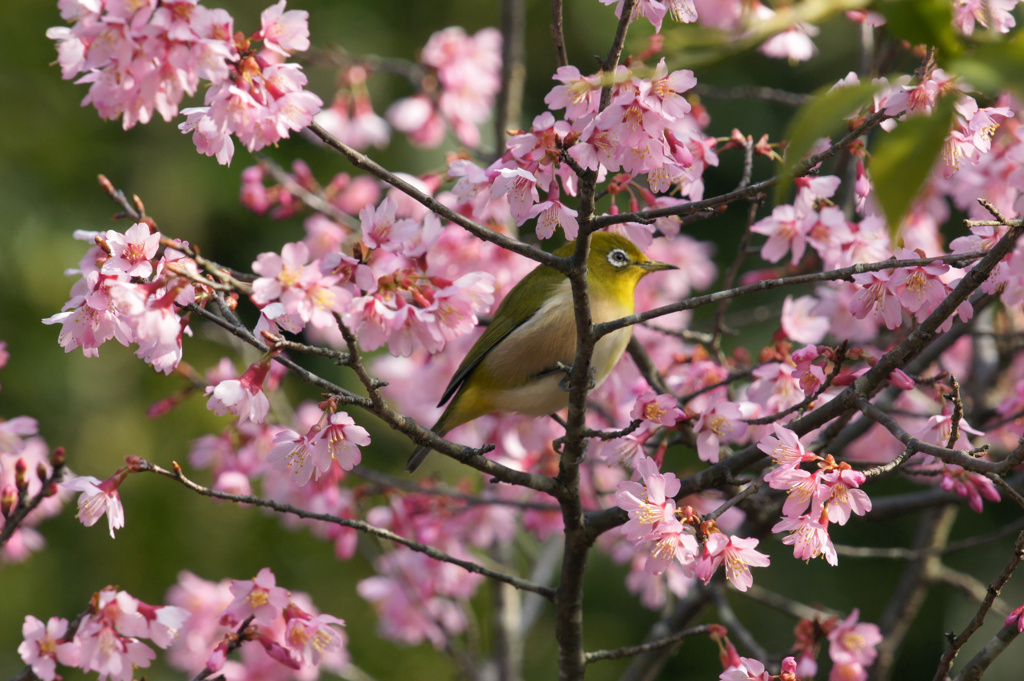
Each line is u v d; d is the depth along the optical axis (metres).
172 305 4.49
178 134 17.28
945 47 2.60
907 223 7.40
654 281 10.70
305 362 16.72
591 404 8.66
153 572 15.77
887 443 9.70
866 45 8.43
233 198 17.16
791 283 5.01
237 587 5.64
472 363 7.91
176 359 4.83
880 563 16.97
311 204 9.59
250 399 4.66
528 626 10.48
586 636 17.06
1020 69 2.36
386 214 4.83
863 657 6.75
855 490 4.79
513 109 10.20
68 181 16.73
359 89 10.60
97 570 15.66
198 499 16.22
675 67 2.66
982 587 9.65
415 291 4.75
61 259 16.06
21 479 5.84
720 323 7.99
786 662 5.21
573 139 4.89
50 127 17.00
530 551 11.04
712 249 11.36
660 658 9.19
